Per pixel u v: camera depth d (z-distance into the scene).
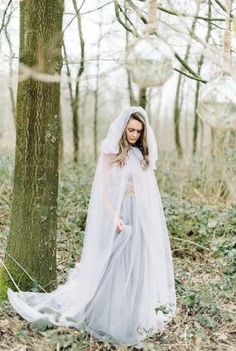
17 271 4.32
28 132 4.18
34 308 4.12
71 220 6.89
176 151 12.79
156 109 15.02
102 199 4.00
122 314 3.88
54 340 3.66
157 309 3.90
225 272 5.39
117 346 3.76
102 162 4.07
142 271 3.95
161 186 10.49
